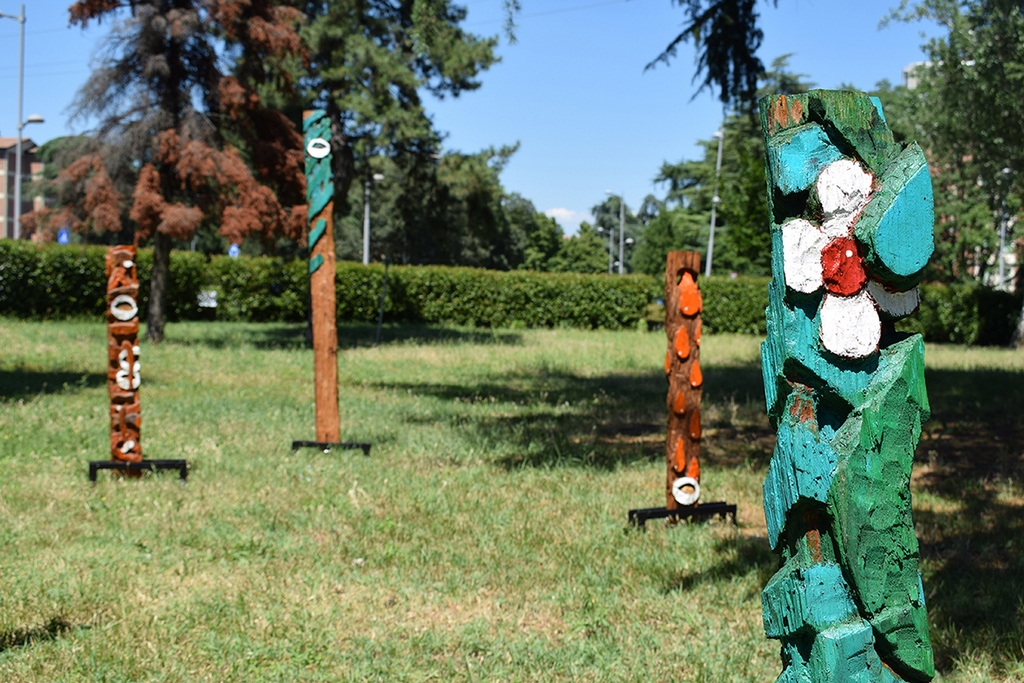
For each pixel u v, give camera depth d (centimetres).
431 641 416
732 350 2025
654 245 5059
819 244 186
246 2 1664
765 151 198
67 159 1656
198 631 421
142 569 500
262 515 608
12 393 1062
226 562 516
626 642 418
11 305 2083
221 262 2383
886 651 187
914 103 2106
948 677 384
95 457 757
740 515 652
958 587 488
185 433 870
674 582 500
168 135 1595
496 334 2320
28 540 538
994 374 1473
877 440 185
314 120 830
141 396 1095
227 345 1773
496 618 448
